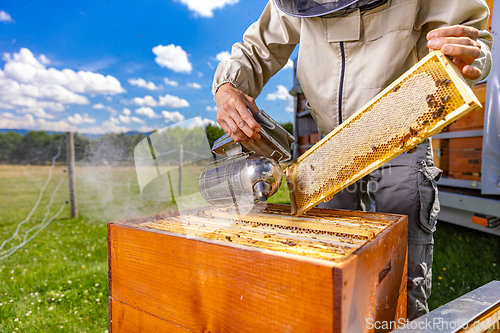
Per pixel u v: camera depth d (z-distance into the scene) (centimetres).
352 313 55
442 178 278
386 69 109
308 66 124
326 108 126
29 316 172
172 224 94
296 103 541
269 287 60
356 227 81
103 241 337
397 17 104
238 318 65
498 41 207
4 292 210
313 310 54
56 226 431
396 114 74
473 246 260
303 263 55
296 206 95
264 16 137
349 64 116
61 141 671
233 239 75
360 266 58
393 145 74
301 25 124
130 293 90
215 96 112
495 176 212
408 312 123
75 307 183
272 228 90
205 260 71
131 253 89
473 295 76
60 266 260
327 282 52
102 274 232
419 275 123
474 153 247
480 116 239
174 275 77
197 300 73
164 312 81
